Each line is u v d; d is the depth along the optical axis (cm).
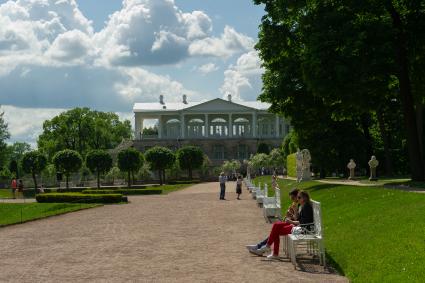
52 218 3503
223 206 4166
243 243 2095
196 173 12731
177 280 1413
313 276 1435
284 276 1441
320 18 3559
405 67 3575
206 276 1461
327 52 3406
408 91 3591
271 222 2848
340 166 6644
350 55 3303
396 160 7181
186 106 16962
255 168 12794
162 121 17125
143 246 2061
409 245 1463
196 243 2119
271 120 17188
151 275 1487
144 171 11069
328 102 3850
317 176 7994
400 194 2469
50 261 1755
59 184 10344
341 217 2350
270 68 4506
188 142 15775
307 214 1739
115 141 17075
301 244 1959
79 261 1741
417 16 3562
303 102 4441
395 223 1778
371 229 1831
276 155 12662
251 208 3897
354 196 2864
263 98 4612
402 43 3544
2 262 1755
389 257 1428
